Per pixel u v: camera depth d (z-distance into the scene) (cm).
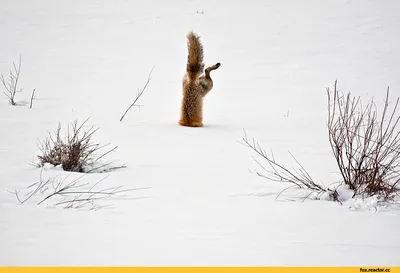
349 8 3900
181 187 1045
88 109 1794
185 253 732
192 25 3538
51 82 2216
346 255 739
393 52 2912
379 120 1725
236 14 3797
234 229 834
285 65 2698
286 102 2034
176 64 2714
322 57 2841
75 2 4056
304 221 883
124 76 2423
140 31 3388
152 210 912
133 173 1123
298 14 3775
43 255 706
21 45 2908
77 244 749
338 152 1090
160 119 1706
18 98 1908
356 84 2306
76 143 1178
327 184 1081
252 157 1277
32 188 997
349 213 933
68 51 2853
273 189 1048
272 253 740
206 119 1752
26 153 1228
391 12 3788
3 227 804
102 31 3347
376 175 1102
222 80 2423
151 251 734
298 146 1396
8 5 3866
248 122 1709
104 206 924
